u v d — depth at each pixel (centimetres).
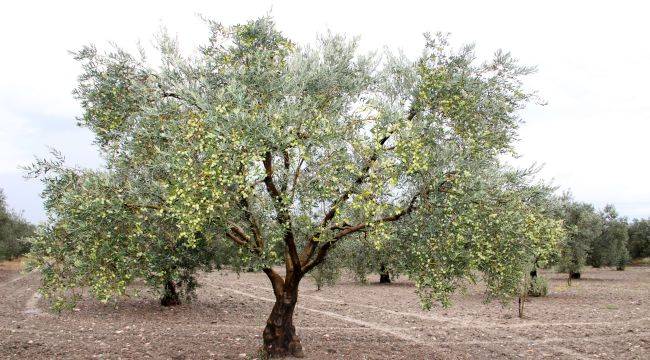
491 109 1248
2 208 5050
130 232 1113
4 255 4897
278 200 1158
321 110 1239
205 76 1198
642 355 1518
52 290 1145
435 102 1209
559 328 2011
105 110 1232
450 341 1725
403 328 1992
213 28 1272
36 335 1664
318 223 1231
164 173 1170
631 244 6744
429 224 1101
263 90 1148
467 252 1147
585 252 4462
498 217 1124
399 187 1157
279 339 1366
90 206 1049
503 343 1702
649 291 3516
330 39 1351
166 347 1513
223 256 2183
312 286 4266
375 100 1190
